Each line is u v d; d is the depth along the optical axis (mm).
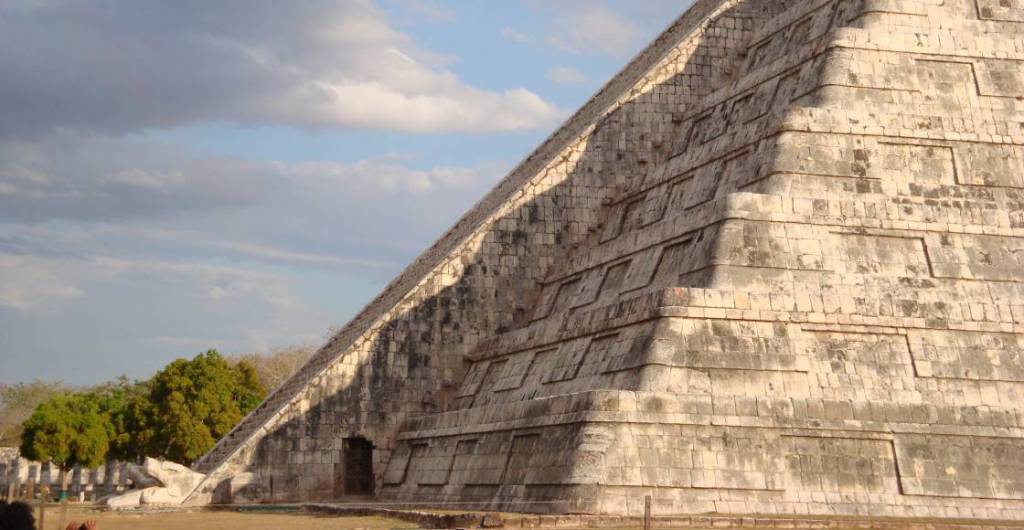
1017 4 49531
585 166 58594
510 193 60125
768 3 61125
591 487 38969
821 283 43406
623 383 42656
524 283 57562
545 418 42812
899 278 43969
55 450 77688
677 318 42031
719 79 59938
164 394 78250
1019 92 47875
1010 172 46500
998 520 38875
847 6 51156
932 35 48219
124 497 51844
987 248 45031
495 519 35750
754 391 41594
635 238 51031
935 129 46531
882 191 45281
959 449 41250
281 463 54125
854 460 40688
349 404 55281
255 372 85562
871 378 42406
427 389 56125
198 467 57125
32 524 15203
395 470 54469
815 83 47656
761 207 44156
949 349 43188
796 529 35156
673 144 58750
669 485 39406
